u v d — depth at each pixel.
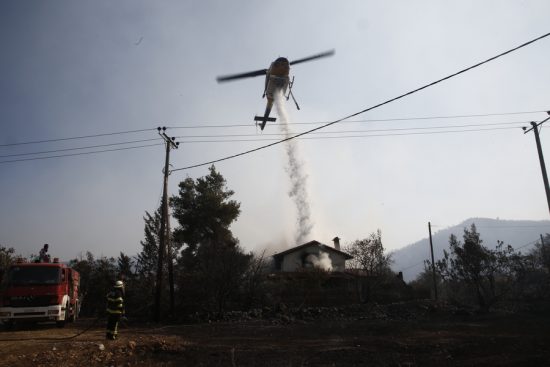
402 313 22.94
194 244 38.41
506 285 25.34
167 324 21.73
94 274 35.09
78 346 11.90
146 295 26.39
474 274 24.94
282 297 26.28
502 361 9.80
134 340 13.38
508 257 25.42
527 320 18.70
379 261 28.92
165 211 24.70
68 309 19.91
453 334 14.46
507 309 24.53
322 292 27.09
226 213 38.69
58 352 11.07
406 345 12.12
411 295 29.48
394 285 30.64
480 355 10.75
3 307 17.34
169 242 24.72
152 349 11.72
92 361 10.35
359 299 27.67
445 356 10.69
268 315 22.83
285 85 23.11
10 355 10.76
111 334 13.64
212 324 20.19
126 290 27.20
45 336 15.02
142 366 10.02
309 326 18.31
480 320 19.61
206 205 38.38
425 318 21.38
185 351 11.66
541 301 25.66
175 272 27.16
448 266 26.72
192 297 25.11
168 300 25.31
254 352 11.45
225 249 25.19
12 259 31.20
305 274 27.53
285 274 28.41
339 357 10.65
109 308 13.84
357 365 9.79
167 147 25.41
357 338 13.95
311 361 10.24
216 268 24.39
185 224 38.75
